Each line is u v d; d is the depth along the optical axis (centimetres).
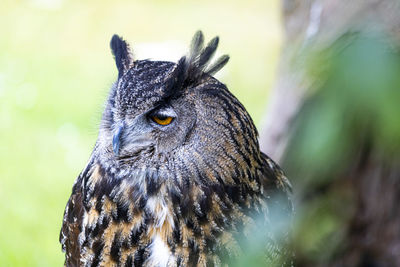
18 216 1502
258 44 2817
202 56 620
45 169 1759
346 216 941
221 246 606
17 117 2072
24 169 1753
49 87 2353
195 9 3181
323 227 926
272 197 643
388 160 902
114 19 3030
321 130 289
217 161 600
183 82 599
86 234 632
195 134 600
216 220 605
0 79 2378
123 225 617
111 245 621
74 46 2786
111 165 629
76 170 1764
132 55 675
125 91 612
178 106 602
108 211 621
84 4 3125
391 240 962
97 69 2580
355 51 275
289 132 812
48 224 1481
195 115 598
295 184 849
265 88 2364
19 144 1894
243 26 2997
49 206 1570
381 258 970
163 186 611
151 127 611
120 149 612
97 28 2939
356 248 966
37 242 1394
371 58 271
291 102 785
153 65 631
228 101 600
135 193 616
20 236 1413
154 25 3003
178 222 608
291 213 670
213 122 594
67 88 2358
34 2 3108
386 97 265
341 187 918
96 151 649
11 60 2594
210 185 605
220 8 3203
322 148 289
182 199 606
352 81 272
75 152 1859
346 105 277
